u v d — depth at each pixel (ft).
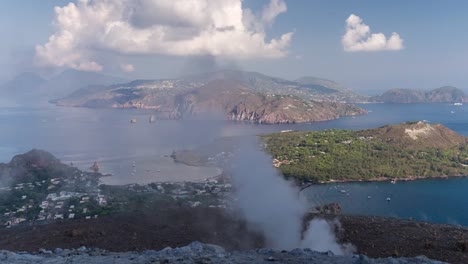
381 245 71.56
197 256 49.44
